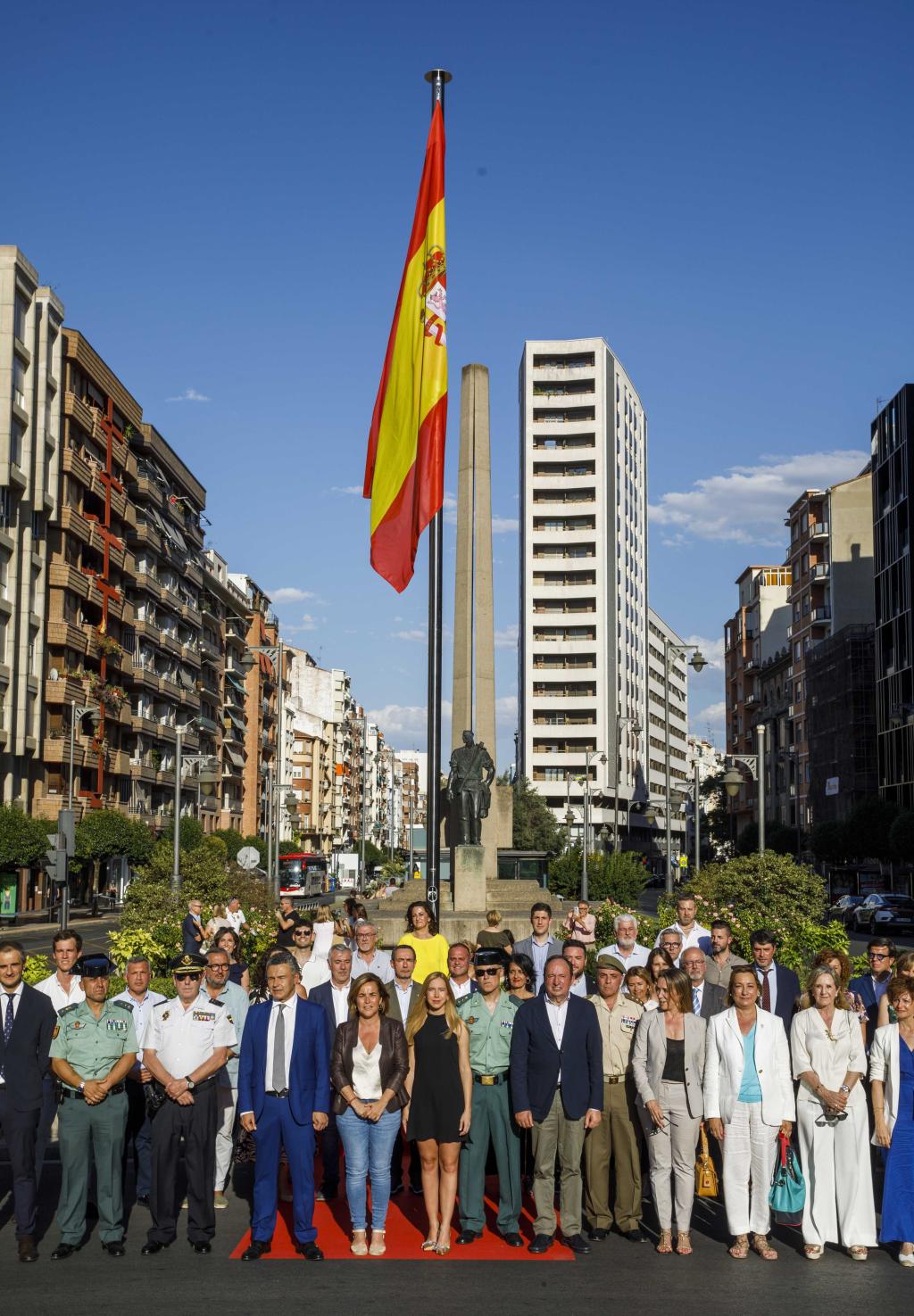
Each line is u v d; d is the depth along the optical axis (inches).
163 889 1043.9
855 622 3501.5
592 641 4293.8
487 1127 366.3
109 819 2460.6
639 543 4869.6
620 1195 368.2
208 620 3818.9
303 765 5526.6
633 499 4756.4
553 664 4318.4
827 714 3316.9
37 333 2405.3
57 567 2497.5
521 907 1192.8
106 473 2765.7
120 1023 355.9
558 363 4409.5
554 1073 354.3
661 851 4256.9
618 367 4537.4
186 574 3469.5
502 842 1403.8
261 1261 340.2
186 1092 346.6
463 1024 357.7
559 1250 350.6
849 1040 351.9
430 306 565.0
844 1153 347.3
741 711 4574.3
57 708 2522.1
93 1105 349.1
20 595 2348.7
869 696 3134.8
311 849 5241.1
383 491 579.8
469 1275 325.4
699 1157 364.5
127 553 2947.8
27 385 2372.0
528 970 423.2
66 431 2564.0
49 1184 434.6
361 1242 348.2
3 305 2268.7
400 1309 294.2
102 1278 323.3
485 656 1385.3
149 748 3142.2
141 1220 390.6
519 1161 371.2
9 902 2123.5
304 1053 350.3
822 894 1010.7
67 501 2571.4
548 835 3179.1
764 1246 345.1
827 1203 345.7
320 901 2987.2
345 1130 350.3
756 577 4426.7
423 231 576.1
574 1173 353.1
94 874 2682.1
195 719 3420.3
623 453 4606.3
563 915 1026.1
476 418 1401.3
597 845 3873.0
